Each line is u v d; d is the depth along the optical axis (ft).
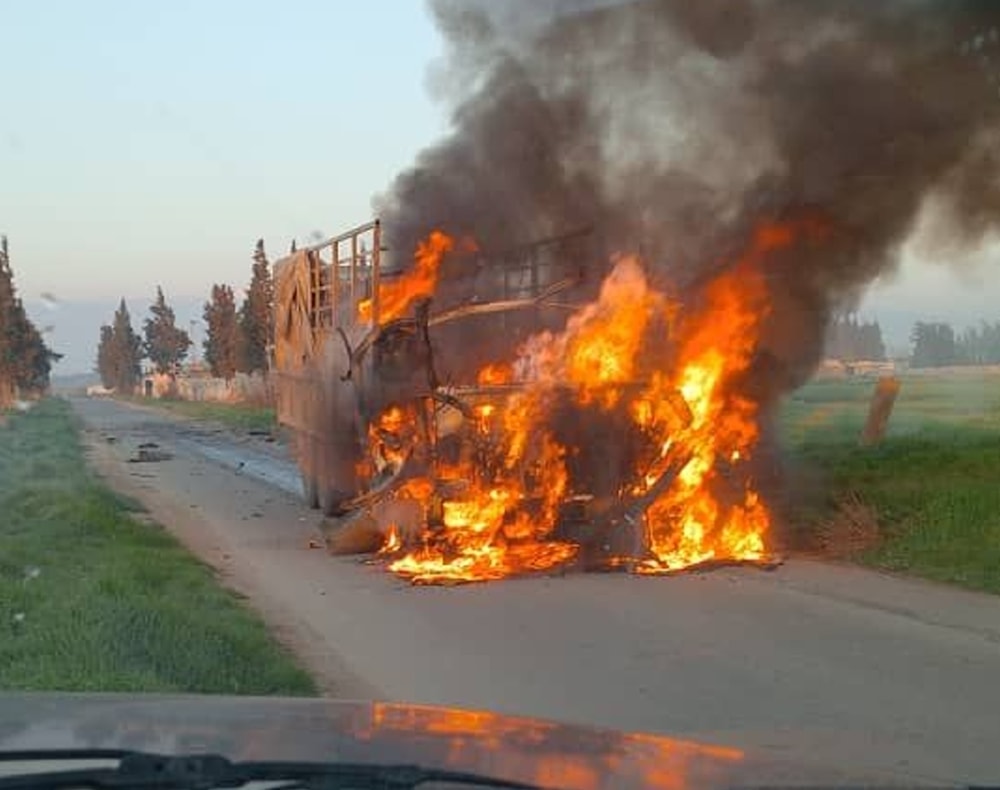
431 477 42.22
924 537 41.01
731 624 31.27
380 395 44.98
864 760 20.06
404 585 37.78
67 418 164.96
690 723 22.44
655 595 35.40
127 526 48.96
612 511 40.96
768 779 8.30
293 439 66.13
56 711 9.97
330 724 9.55
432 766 8.32
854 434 70.74
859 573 38.40
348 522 44.68
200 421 160.45
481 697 24.48
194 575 37.50
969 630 30.25
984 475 50.80
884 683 25.25
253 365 190.70
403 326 44.68
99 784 7.81
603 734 9.55
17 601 31.94
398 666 27.32
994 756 20.35
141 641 26.43
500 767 8.36
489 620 32.30
